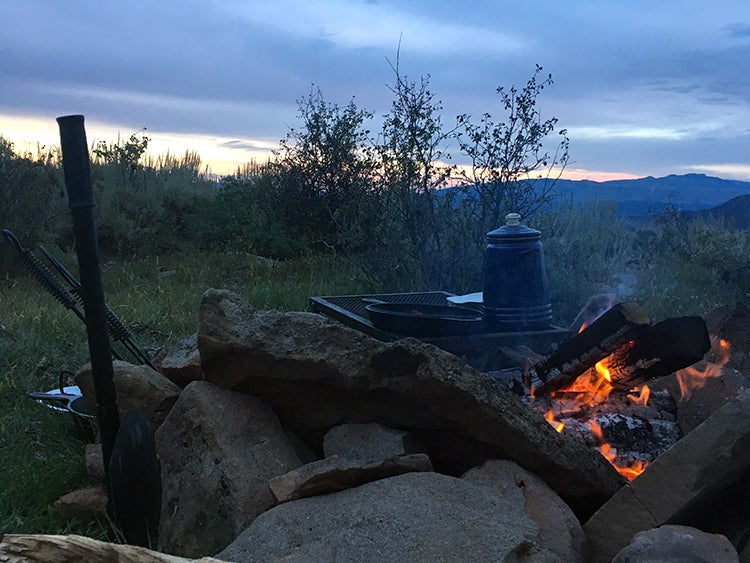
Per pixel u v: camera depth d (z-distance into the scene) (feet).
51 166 43.39
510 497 8.98
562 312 24.97
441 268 26.99
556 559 7.57
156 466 9.90
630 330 11.58
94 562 7.21
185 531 9.75
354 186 43.93
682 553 7.45
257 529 8.51
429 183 27.68
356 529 7.95
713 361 15.66
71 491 12.05
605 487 9.94
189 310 26.63
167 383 12.62
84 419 13.73
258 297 28.60
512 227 15.01
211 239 46.24
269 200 48.37
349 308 17.95
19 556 7.41
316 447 11.61
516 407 9.77
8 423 14.93
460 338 14.05
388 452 9.97
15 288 31.76
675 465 8.57
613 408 12.72
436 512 7.98
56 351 20.47
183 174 56.13
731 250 32.42
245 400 11.19
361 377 10.29
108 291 32.04
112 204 46.44
